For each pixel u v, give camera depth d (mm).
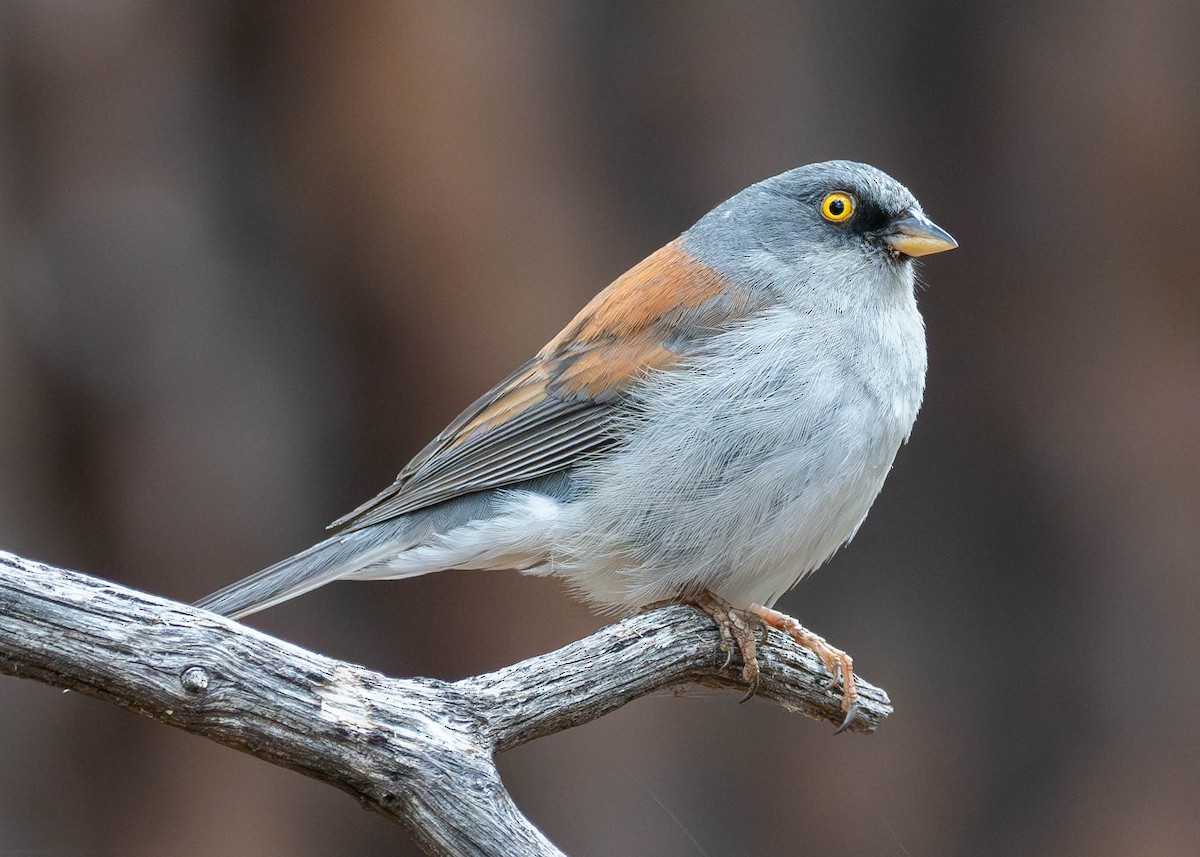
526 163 11430
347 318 11422
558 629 11500
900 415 7352
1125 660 11938
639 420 7352
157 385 10945
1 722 10656
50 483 10836
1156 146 11953
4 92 10766
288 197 11266
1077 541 12133
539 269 11438
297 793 11188
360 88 11133
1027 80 12156
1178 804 11625
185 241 11031
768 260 7652
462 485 7574
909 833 11695
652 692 6582
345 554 7441
